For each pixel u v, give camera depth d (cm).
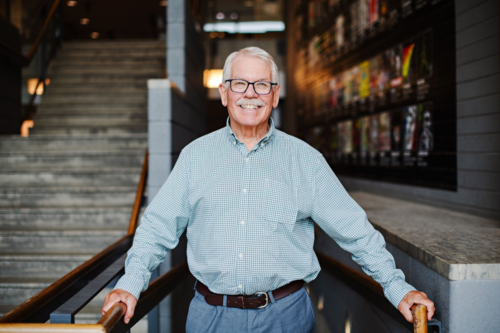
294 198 134
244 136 139
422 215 244
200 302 141
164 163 320
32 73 507
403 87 318
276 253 131
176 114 345
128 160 401
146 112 516
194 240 138
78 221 340
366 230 134
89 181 381
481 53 223
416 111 297
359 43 414
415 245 159
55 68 597
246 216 131
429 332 129
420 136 293
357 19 419
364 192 405
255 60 133
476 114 229
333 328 328
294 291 140
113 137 426
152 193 320
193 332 140
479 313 129
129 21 1055
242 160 134
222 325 135
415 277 164
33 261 295
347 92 455
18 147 420
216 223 132
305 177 137
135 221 288
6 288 274
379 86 366
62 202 362
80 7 990
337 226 136
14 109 451
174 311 310
